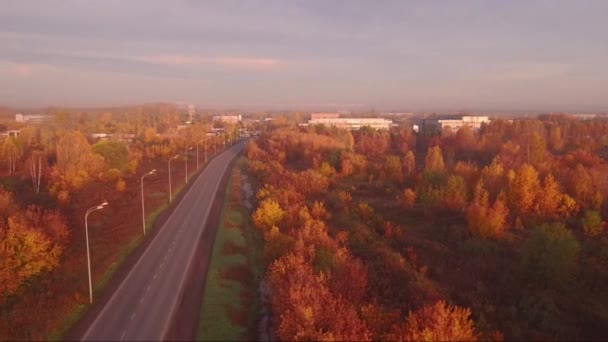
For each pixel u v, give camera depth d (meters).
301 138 156.75
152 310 43.62
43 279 50.19
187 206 87.25
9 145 120.19
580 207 73.25
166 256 58.75
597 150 138.00
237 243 64.88
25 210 67.88
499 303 46.75
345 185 102.62
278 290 43.59
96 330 39.72
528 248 51.81
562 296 47.41
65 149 101.75
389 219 76.25
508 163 101.56
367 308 40.22
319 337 34.72
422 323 36.06
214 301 45.97
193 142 176.00
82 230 68.19
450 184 79.69
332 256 51.09
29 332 39.22
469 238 64.06
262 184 105.06
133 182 108.81
